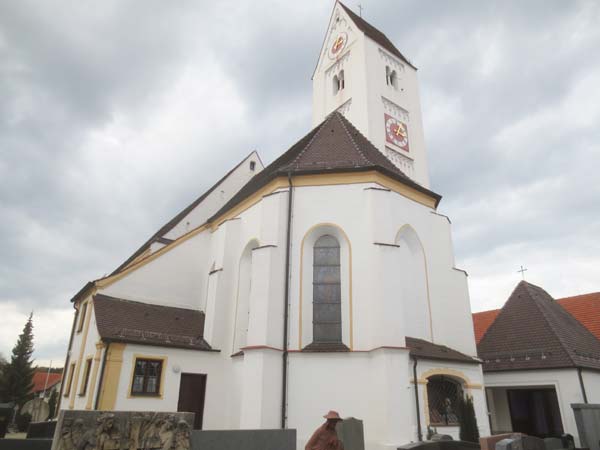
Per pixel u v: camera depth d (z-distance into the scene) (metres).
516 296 26.22
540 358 21.89
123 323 20.19
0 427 16.53
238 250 22.02
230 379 19.61
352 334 17.14
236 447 12.20
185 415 10.38
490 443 13.35
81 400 19.34
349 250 18.38
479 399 18.08
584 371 20.91
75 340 24.44
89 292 23.77
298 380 16.64
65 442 8.91
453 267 20.95
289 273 18.30
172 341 19.81
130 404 17.77
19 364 58.75
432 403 17.06
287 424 16.12
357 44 38.19
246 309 20.72
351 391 16.14
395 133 36.62
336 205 19.17
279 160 27.05
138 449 9.62
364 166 19.27
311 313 18.11
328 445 9.12
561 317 25.25
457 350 19.66
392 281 17.20
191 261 25.47
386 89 37.66
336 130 23.38
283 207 19.30
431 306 19.69
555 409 23.23
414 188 20.97
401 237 20.11
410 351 16.53
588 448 15.98
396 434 14.95
